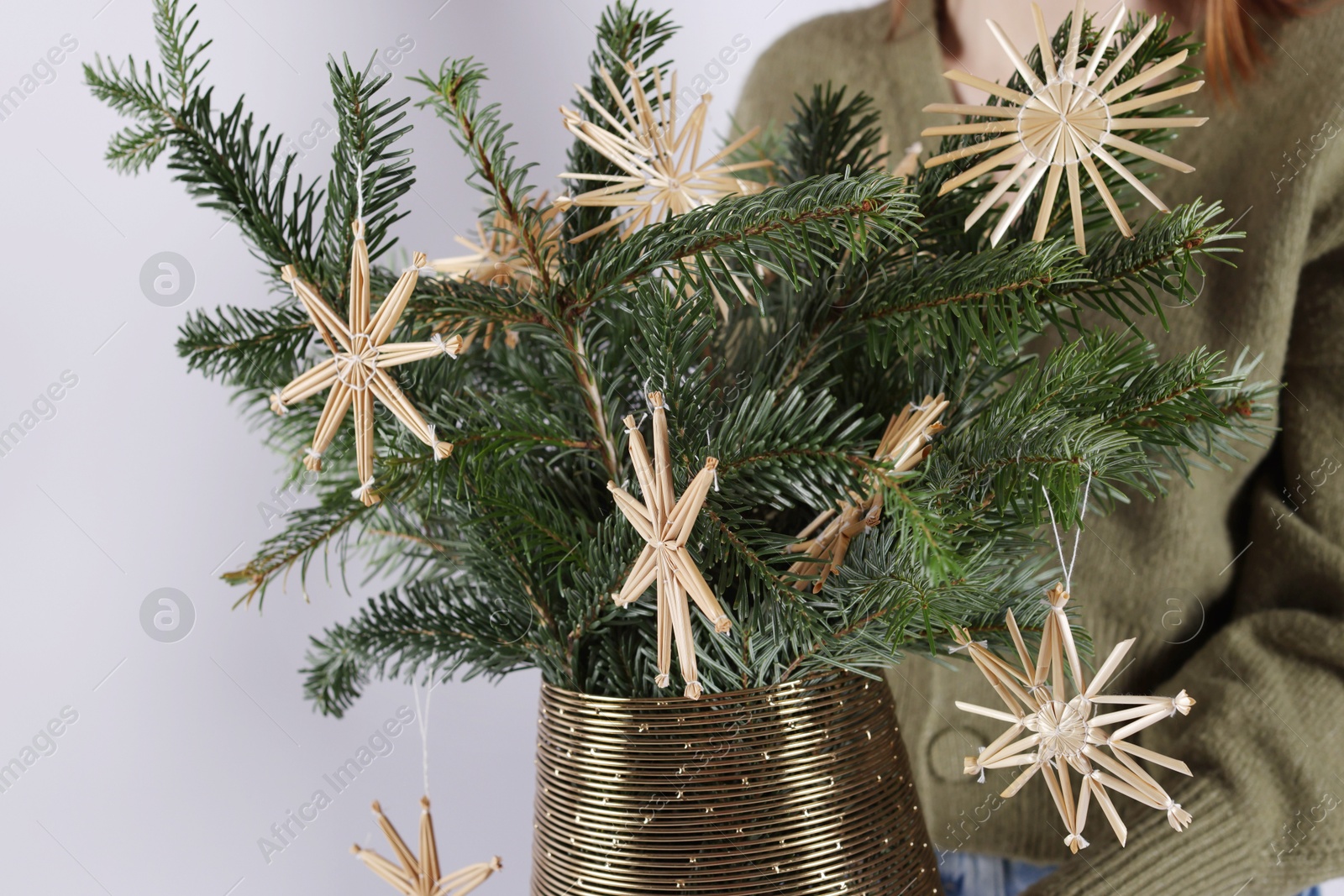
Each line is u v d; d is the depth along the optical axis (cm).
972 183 54
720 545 50
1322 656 75
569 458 57
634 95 53
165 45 53
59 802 90
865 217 47
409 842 102
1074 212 49
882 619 50
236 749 96
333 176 52
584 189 55
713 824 51
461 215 96
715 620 47
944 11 98
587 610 53
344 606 99
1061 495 47
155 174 90
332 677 65
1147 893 71
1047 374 51
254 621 96
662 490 47
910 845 54
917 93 95
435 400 55
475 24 97
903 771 55
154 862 93
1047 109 48
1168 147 88
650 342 50
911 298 51
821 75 99
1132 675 89
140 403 91
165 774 93
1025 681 49
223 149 53
